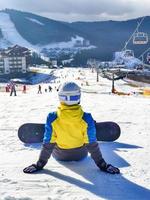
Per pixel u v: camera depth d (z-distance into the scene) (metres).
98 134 6.12
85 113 4.66
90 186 3.91
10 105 12.23
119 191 3.78
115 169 4.41
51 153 4.57
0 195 3.53
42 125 5.94
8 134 6.91
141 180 4.14
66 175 4.29
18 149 5.68
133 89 67.69
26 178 4.13
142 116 9.71
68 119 4.60
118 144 6.06
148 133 7.17
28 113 10.13
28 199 3.43
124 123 8.48
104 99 16.05
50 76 176.38
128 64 130.25
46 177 4.19
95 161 4.52
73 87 4.59
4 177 4.14
